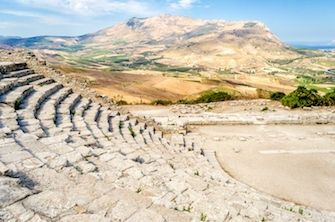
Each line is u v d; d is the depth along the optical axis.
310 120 24.69
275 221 7.26
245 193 10.12
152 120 21.66
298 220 8.20
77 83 20.52
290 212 9.04
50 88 16.55
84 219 4.23
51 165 6.68
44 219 4.14
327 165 16.05
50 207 4.52
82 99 18.38
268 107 29.86
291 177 14.51
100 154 8.89
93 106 17.73
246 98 37.31
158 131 20.19
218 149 18.78
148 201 5.71
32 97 13.89
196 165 12.47
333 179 14.28
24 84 16.38
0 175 5.33
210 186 8.85
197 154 15.86
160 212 5.33
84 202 5.11
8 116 10.20
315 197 12.46
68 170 6.54
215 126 24.27
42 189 5.38
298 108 28.98
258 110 28.89
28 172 5.98
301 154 17.77
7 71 17.19
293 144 19.67
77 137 9.85
